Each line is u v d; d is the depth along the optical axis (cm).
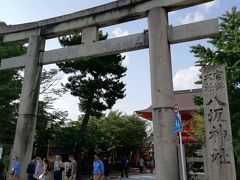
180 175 1038
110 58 2542
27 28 1517
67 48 1384
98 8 1358
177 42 1166
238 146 1015
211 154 968
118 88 2567
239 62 1191
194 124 1905
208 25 1105
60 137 2533
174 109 1091
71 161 1738
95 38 1350
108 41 1291
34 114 1386
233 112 1192
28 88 1404
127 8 1289
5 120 2155
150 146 4428
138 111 2567
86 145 2806
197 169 1617
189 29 1134
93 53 1309
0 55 2109
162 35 1157
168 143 1052
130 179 2405
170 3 1184
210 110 998
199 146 1698
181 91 2956
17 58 1496
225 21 1320
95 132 3072
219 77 1009
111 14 1324
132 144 3806
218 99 993
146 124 4325
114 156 3884
